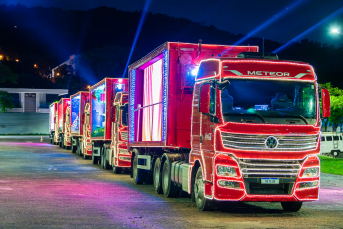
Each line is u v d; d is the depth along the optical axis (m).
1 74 84.69
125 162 19.56
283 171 9.66
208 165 9.95
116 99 20.72
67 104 42.78
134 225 8.71
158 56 13.53
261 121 9.66
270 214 10.33
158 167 13.93
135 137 16.56
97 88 24.52
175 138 12.41
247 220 9.45
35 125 83.06
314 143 9.91
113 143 20.66
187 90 12.40
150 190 14.55
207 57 12.75
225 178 9.49
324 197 13.53
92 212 10.14
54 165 24.36
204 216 9.84
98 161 25.75
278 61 10.12
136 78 16.52
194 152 10.98
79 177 18.33
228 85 9.59
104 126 22.03
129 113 17.30
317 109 10.06
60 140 45.44
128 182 16.83
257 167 9.57
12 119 81.44
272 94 9.89
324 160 29.75
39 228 8.31
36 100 87.12
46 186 15.02
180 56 12.45
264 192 9.68
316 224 9.09
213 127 9.79
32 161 26.91
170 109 12.39
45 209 10.45
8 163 25.09
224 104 9.67
